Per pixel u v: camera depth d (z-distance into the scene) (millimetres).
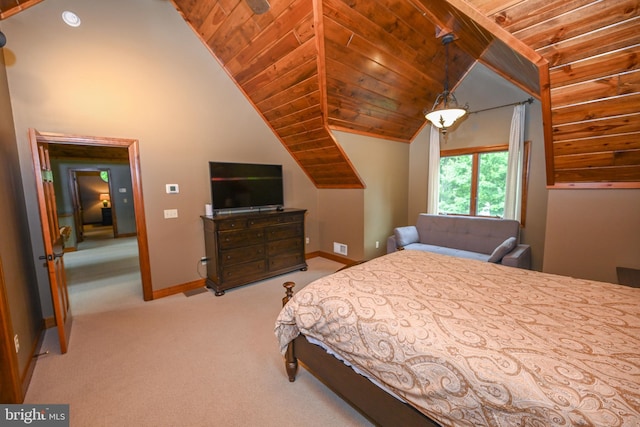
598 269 2510
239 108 3881
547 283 1725
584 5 1427
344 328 1409
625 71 1639
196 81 3482
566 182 2582
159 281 3340
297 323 1625
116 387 1853
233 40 3145
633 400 802
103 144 2891
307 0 2295
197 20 3236
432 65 3457
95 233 8094
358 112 3670
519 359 989
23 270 2230
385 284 1679
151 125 3182
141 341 2406
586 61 1670
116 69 2930
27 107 2502
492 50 3014
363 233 4406
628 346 1064
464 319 1266
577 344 1075
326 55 2695
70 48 2678
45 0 2537
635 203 2320
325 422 1585
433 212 4727
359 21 2523
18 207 2287
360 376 1425
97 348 2301
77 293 3484
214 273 3475
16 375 1686
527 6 1520
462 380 1001
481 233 3748
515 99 3787
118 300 3268
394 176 4785
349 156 3986
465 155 4438
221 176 3580
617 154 2141
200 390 1828
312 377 1962
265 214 3756
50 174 2580
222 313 2934
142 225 3174
